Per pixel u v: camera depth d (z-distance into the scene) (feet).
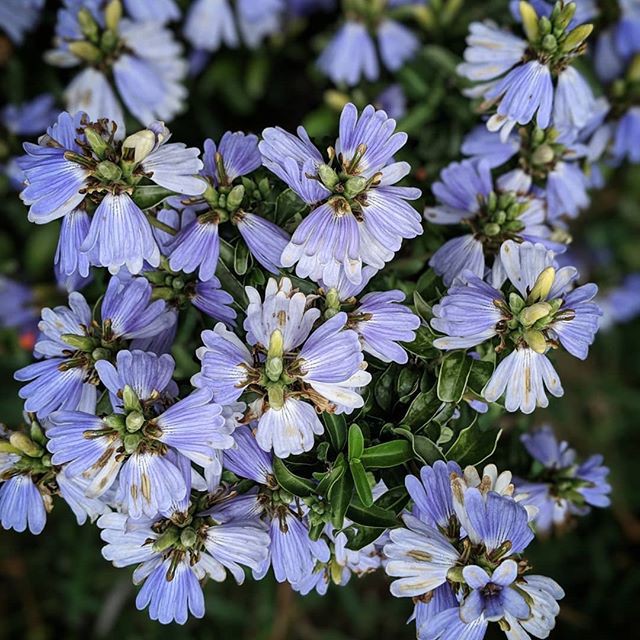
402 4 1.71
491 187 1.49
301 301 1.29
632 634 1.94
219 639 1.93
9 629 1.96
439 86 1.63
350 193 1.30
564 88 1.49
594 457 1.50
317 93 1.90
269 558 1.33
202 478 1.30
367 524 1.32
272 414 1.29
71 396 1.34
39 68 1.77
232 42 1.77
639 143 1.62
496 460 1.49
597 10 1.60
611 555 1.99
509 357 1.32
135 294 1.35
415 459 1.35
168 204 1.36
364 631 1.99
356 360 1.28
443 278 1.42
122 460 1.29
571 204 1.54
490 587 1.26
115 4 1.58
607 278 2.02
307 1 1.83
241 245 1.35
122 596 1.87
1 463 1.35
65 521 1.88
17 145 1.71
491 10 1.67
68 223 1.34
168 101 1.65
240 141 1.37
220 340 1.28
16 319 1.75
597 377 2.03
